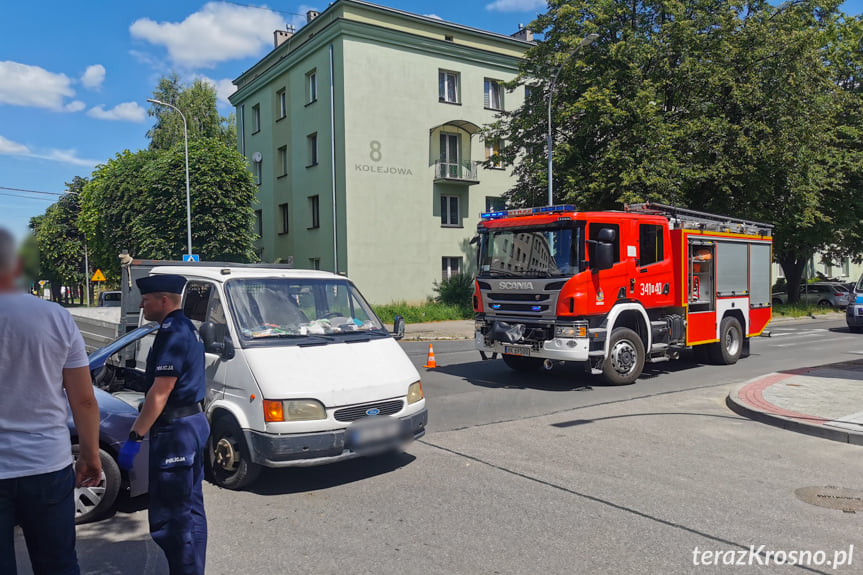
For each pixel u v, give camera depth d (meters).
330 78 26.66
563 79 21.78
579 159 21.52
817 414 7.47
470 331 22.28
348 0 26.17
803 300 33.22
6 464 2.45
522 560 3.82
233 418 5.23
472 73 29.72
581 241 9.62
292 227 30.55
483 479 5.45
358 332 6.09
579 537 4.17
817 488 5.15
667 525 4.37
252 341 5.40
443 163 28.83
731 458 6.05
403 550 3.98
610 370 10.02
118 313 28.77
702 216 12.17
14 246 2.51
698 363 12.99
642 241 10.50
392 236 27.45
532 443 6.67
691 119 20.19
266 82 32.16
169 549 3.34
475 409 8.49
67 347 2.60
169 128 37.62
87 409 2.69
